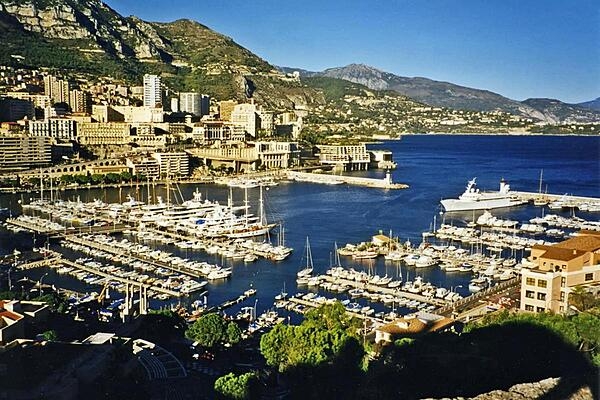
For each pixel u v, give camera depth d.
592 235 172.88
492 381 101.50
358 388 106.56
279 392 117.50
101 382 101.12
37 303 151.75
